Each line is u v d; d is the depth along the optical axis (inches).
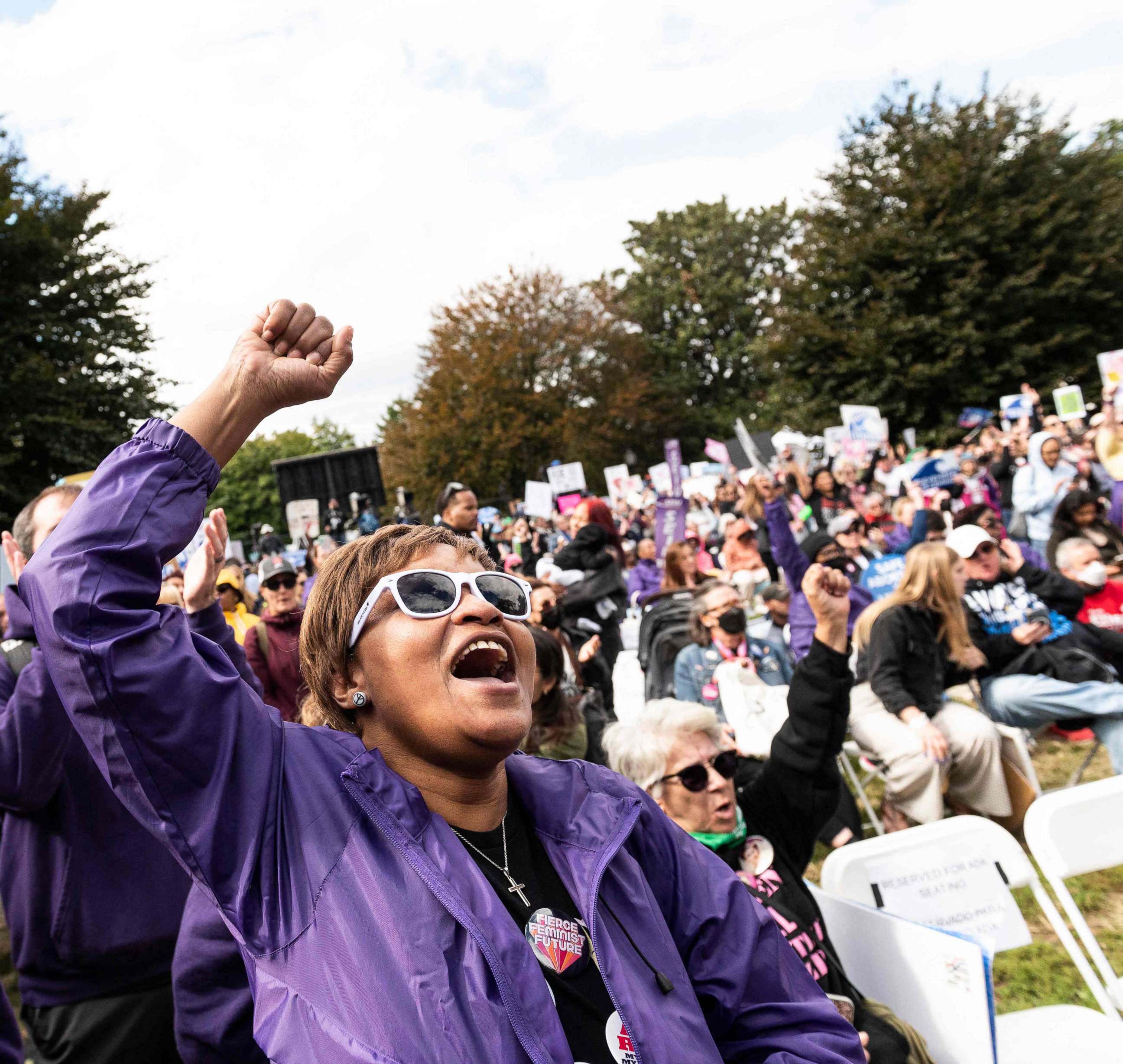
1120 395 559.8
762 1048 63.2
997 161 1205.1
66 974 93.0
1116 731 194.2
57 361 1042.1
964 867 114.7
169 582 212.7
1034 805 115.3
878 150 1282.0
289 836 56.1
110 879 92.5
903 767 179.0
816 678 107.0
